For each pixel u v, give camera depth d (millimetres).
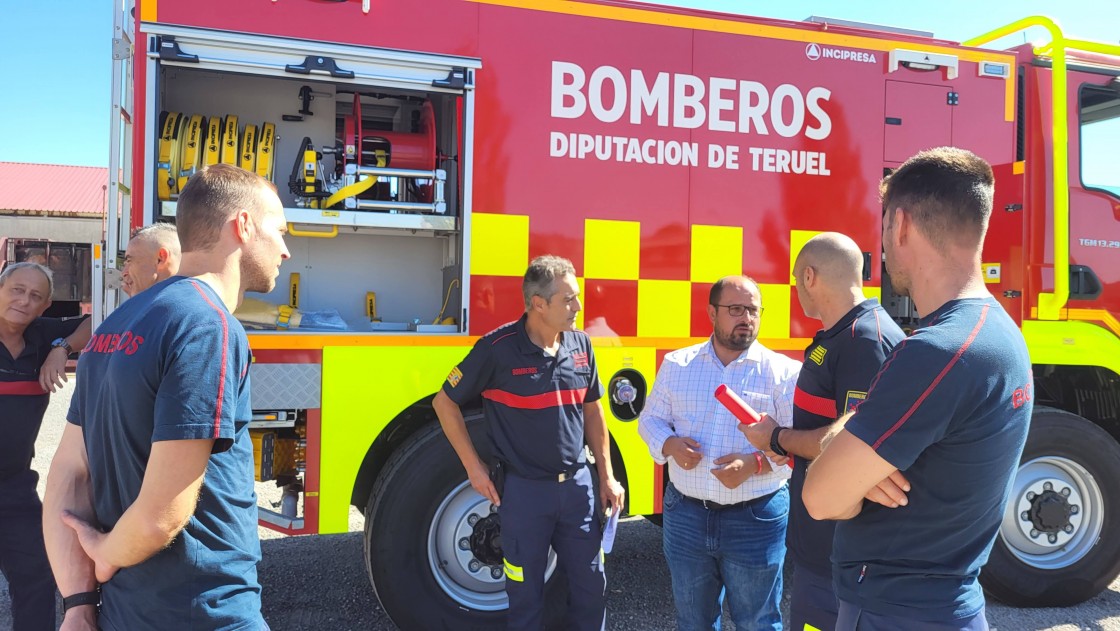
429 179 3352
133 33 3072
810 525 2217
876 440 1397
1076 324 3910
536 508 2670
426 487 3137
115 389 1433
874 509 1532
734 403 2170
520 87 3242
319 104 3635
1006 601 3854
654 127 3389
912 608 1479
